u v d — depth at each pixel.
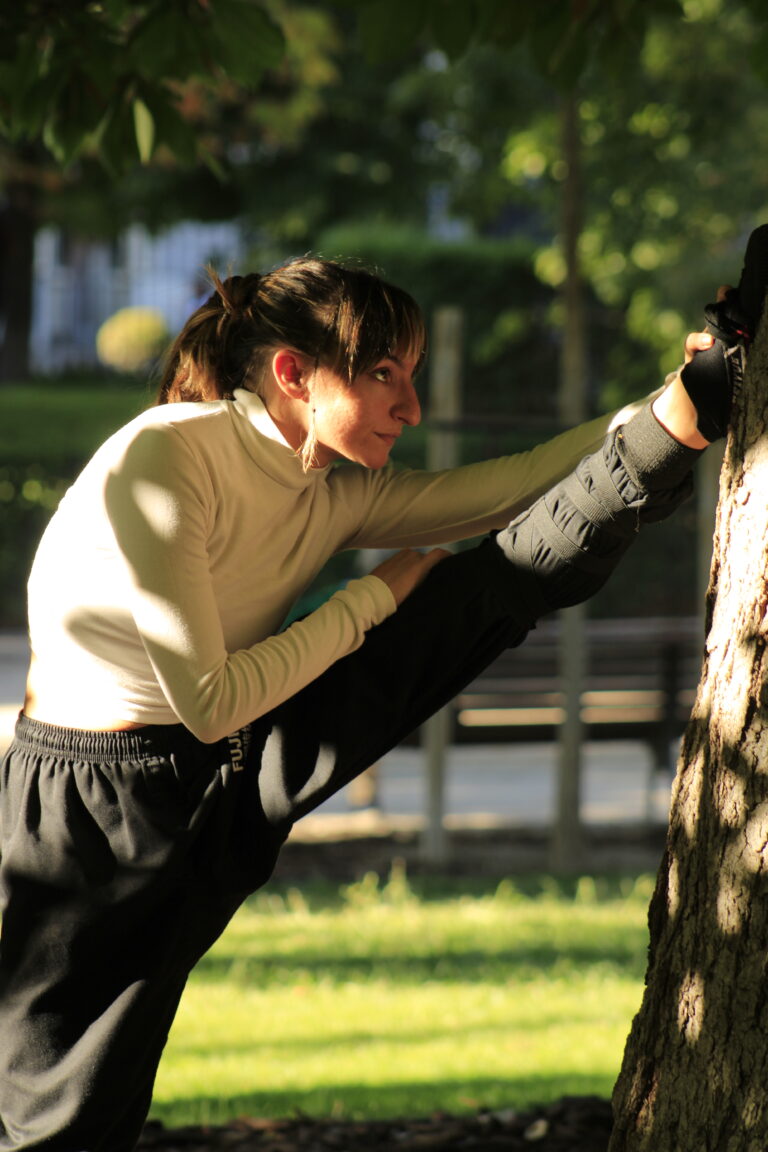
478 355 23.53
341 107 35.34
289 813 3.62
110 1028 3.47
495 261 25.55
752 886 3.31
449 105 21.09
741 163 17.45
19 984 3.52
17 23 6.09
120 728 3.46
